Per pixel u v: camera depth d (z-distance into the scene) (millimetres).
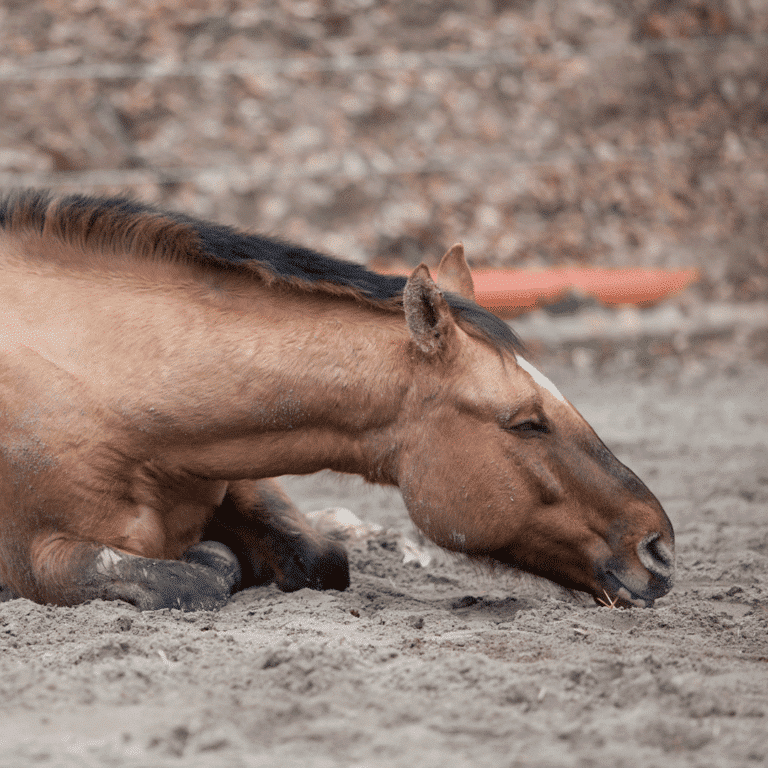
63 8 25688
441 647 5656
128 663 5180
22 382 6688
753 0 30031
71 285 7004
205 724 4340
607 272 23797
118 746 4098
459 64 27016
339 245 23656
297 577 7527
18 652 5590
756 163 27422
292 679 4879
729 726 4391
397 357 6766
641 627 6270
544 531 6816
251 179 24078
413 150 25562
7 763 3951
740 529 10172
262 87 25469
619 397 19406
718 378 21172
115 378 6719
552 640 5781
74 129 23969
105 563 6641
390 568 8664
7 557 6992
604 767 3955
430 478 6734
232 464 6934
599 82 27734
